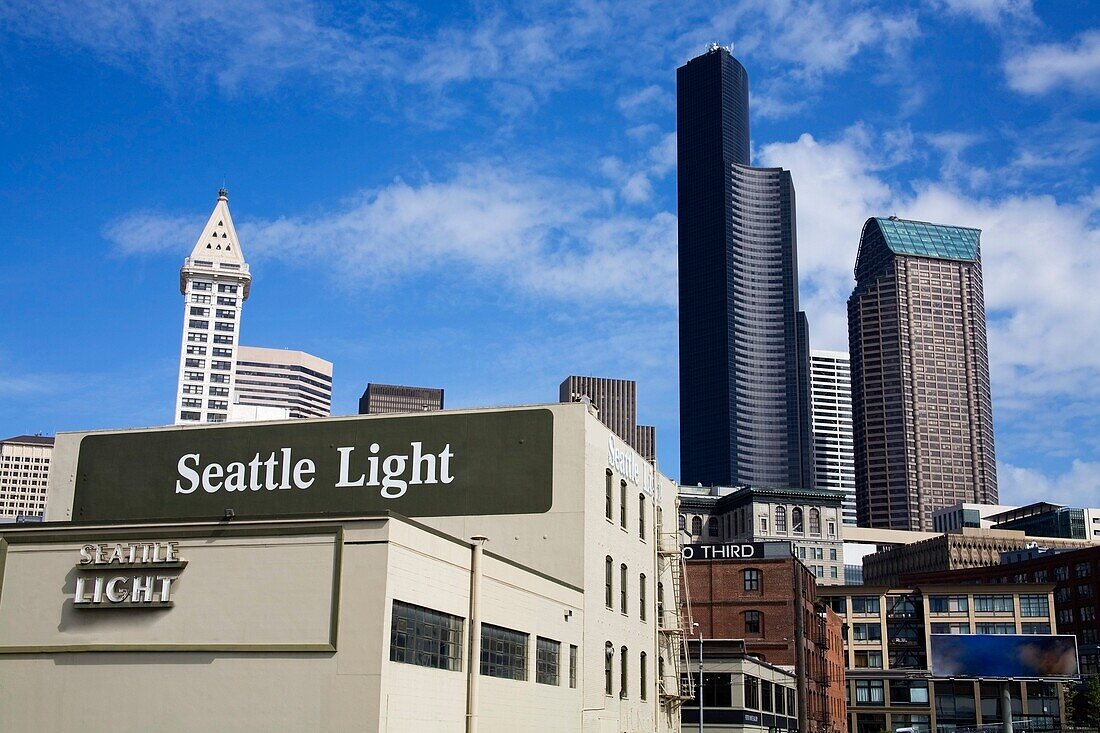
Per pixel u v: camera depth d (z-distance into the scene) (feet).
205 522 132.57
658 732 219.61
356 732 121.49
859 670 595.06
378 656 123.34
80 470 201.77
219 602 129.29
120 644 130.11
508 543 183.52
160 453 199.00
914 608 633.20
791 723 341.82
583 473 184.44
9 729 130.52
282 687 124.88
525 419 188.34
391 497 188.55
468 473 187.42
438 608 137.39
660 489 237.25
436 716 134.62
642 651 213.05
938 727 575.79
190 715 126.41
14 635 133.59
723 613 364.58
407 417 191.31
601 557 191.62
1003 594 622.95
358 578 126.41
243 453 195.21
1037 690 568.00
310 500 190.49
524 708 158.51
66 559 134.72
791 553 367.04
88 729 128.57
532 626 163.63
